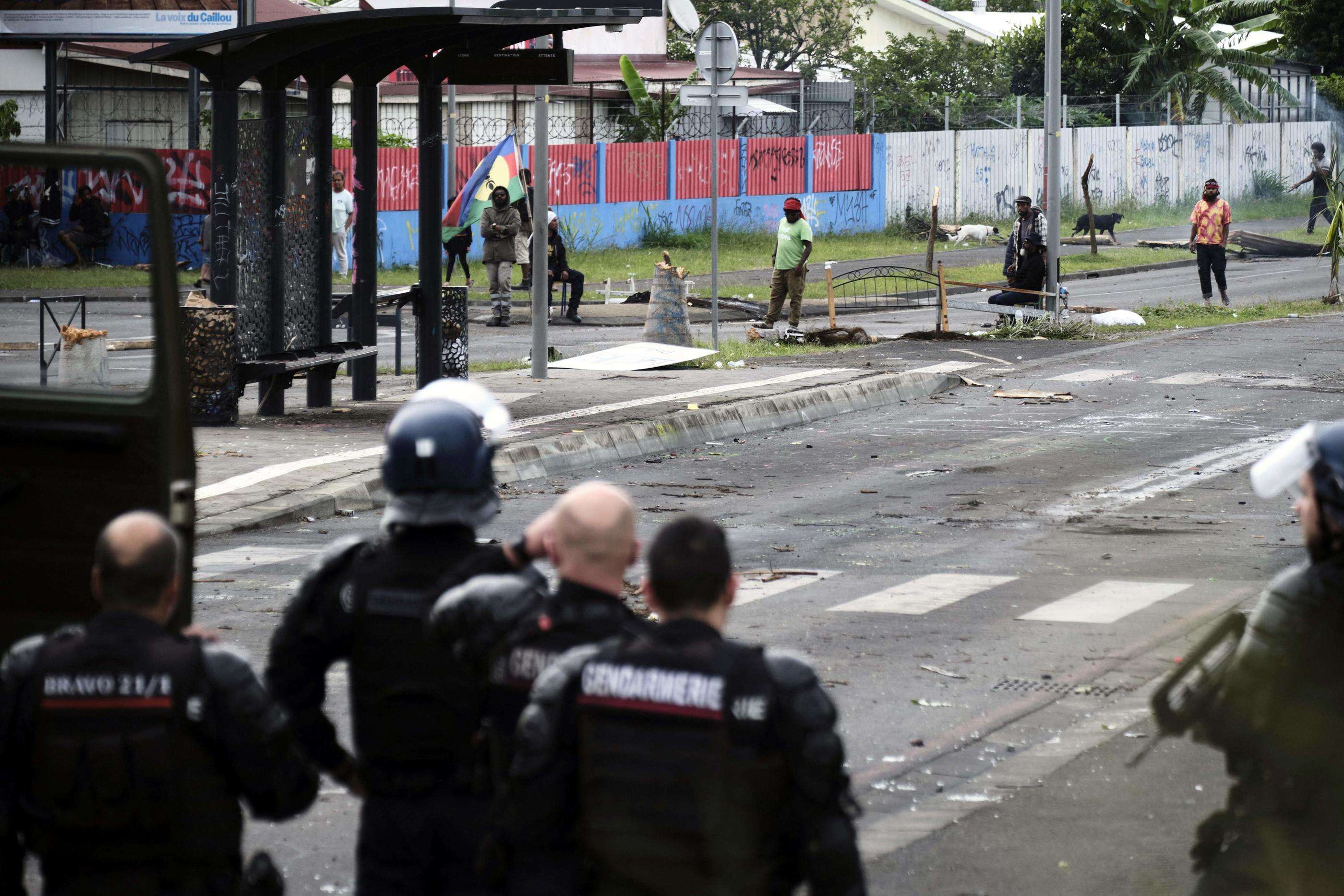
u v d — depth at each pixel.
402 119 93.81
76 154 10.65
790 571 21.17
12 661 7.32
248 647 16.86
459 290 36.81
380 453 28.48
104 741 7.06
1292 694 7.75
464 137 92.62
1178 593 19.83
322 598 8.11
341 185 67.81
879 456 30.78
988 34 130.12
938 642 17.55
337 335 46.84
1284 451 7.91
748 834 6.51
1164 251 89.75
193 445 10.90
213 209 31.44
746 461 30.42
